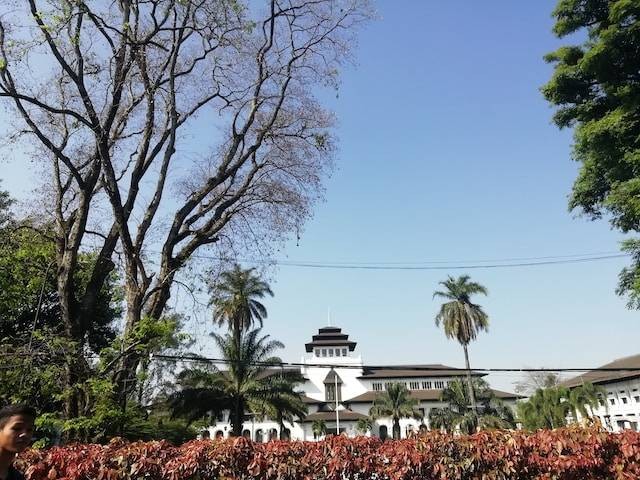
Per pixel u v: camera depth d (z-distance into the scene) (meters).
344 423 73.75
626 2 17.62
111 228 19.02
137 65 19.31
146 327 14.98
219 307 42.25
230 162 21.31
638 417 58.38
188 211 20.14
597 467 7.29
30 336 15.77
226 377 37.56
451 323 49.00
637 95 18.08
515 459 7.18
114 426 14.59
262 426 72.50
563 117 21.89
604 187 21.02
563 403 50.22
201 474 6.62
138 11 18.73
